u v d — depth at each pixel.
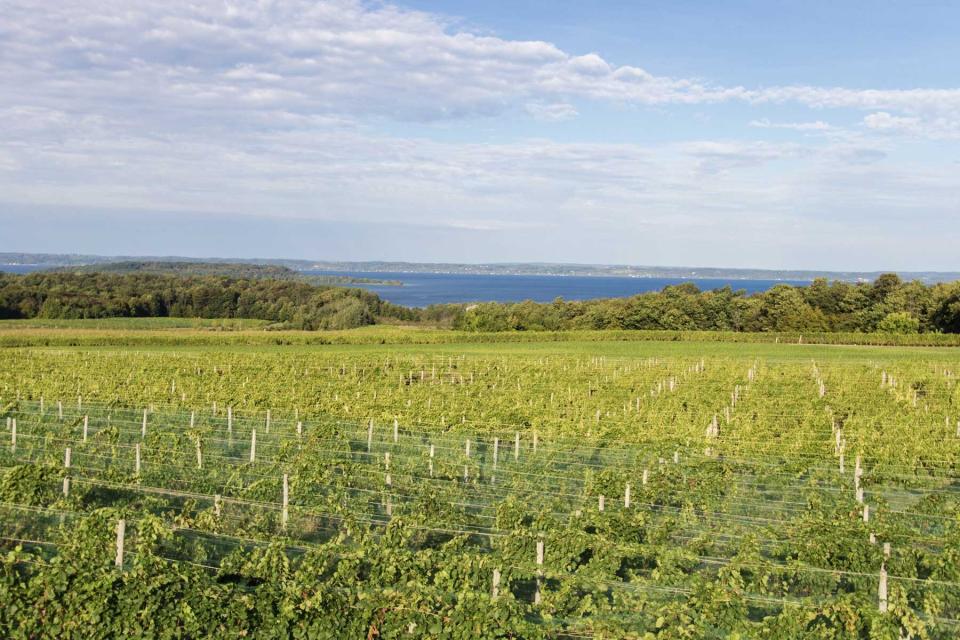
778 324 91.88
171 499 16.61
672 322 94.81
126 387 35.97
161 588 10.56
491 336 71.50
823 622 10.47
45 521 14.61
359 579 11.81
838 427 29.17
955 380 41.25
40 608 10.39
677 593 11.27
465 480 18.89
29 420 26.91
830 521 14.99
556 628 10.25
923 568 13.14
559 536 13.29
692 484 18.22
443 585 11.25
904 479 20.00
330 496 16.39
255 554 11.91
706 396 34.94
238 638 10.22
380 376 42.81
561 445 23.92
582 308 105.00
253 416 30.05
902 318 81.88
